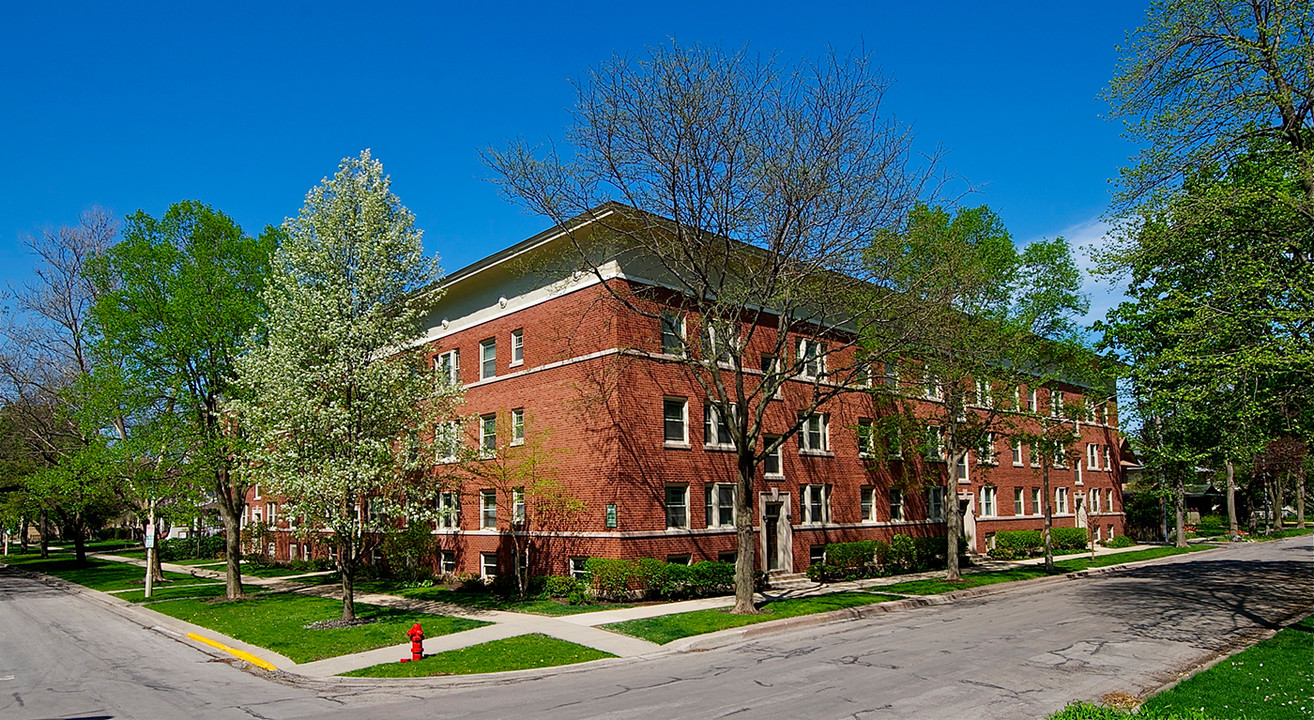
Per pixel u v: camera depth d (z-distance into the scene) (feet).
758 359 96.63
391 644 57.93
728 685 43.24
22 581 128.67
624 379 82.48
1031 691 40.55
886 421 100.83
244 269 93.61
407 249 73.10
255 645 60.13
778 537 96.89
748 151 66.03
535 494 88.74
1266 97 53.83
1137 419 64.69
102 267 94.53
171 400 92.43
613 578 76.28
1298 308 50.16
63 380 124.36
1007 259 93.76
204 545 162.71
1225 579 94.84
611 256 79.36
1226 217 53.47
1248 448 55.21
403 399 70.13
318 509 67.62
